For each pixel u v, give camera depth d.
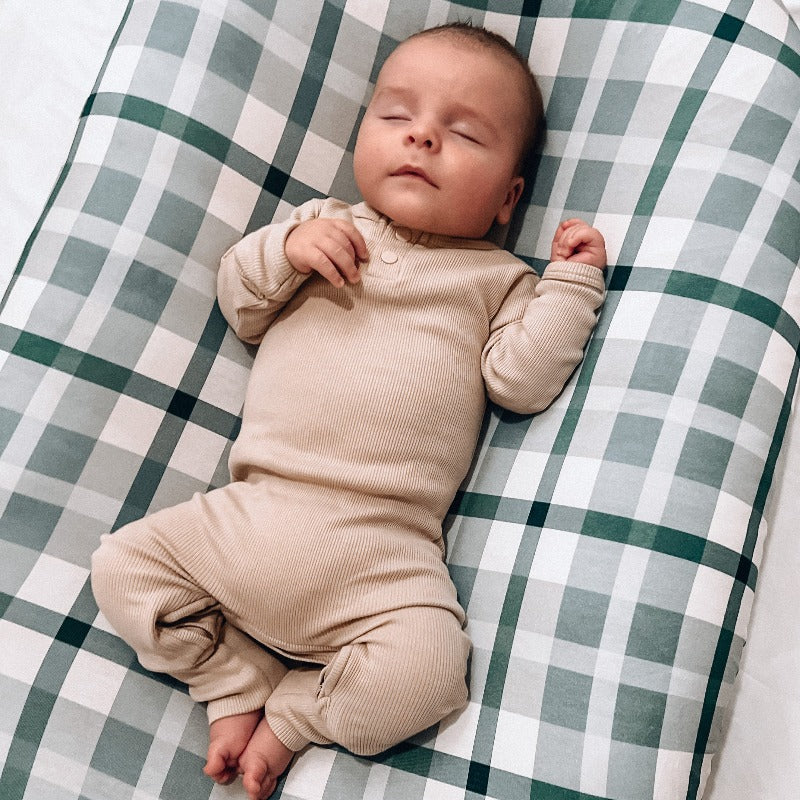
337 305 1.01
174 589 0.90
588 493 0.94
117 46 1.08
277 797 0.92
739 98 1.04
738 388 0.95
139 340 1.03
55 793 0.90
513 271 1.05
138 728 0.93
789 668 1.12
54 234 1.02
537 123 1.10
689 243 1.01
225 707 0.93
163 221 1.04
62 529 0.97
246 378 1.10
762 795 1.07
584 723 0.87
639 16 1.10
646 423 0.95
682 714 0.87
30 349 0.99
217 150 1.07
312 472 0.95
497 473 1.03
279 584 0.91
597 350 1.02
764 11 1.06
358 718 0.87
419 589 0.91
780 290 0.99
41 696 0.92
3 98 1.28
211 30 1.07
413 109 1.03
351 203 1.17
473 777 0.89
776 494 1.08
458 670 0.88
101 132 1.05
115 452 1.01
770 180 1.02
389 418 0.97
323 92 1.14
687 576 0.90
